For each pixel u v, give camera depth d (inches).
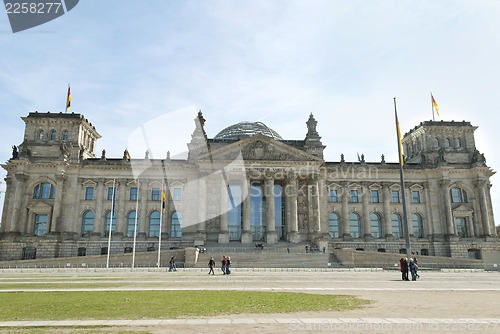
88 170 4798.2
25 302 1107.3
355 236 4950.8
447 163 4955.7
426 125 5211.6
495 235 4862.2
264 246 4247.0
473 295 1328.7
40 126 4901.6
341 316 878.4
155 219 4751.5
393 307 1021.2
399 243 4817.9
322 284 1786.4
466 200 5017.2
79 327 753.0
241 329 735.1
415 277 2084.2
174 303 1088.2
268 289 1529.3
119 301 1129.4
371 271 2972.4
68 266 3548.2
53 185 4749.0
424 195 5039.4
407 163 5123.0
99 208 4712.1
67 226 4608.8
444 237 4859.7
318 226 4505.4
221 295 1298.0
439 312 938.7
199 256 3671.3
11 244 4426.7
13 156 4714.6
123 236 4660.4
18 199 4564.5
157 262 3550.7
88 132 5255.9
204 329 734.5
